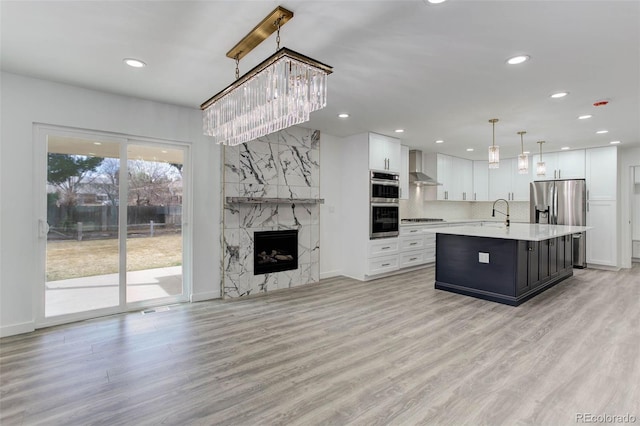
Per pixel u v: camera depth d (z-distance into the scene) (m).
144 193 3.85
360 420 1.83
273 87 2.13
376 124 4.77
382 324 3.33
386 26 2.18
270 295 4.47
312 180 5.29
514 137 5.52
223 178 4.30
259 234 4.63
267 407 1.95
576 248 6.40
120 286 3.68
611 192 6.11
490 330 3.15
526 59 2.66
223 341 2.91
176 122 3.97
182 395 2.08
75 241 3.43
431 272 6.02
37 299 3.21
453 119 4.45
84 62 2.77
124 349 2.74
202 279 4.18
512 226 5.45
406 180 6.24
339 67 2.82
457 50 2.51
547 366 2.43
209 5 1.95
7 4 1.93
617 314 3.62
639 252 7.11
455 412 1.90
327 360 2.55
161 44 2.45
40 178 3.22
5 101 3.00
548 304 4.00
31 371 2.37
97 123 3.46
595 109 3.96
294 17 2.07
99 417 1.86
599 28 2.18
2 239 3.00
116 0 1.90
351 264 5.57
